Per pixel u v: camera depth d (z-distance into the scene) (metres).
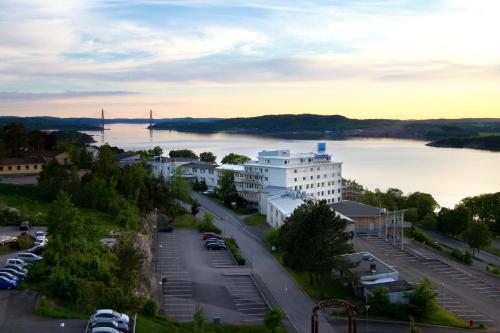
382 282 87.62
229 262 101.88
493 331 77.56
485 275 105.69
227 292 85.38
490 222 176.00
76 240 77.94
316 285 91.69
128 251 76.50
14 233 94.06
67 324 56.53
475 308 86.62
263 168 171.50
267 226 139.88
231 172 181.50
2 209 103.19
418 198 188.50
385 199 183.62
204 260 102.69
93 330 52.84
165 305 78.12
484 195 185.62
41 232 91.12
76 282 64.19
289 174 165.12
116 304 65.25
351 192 197.62
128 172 130.38
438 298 90.69
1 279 64.88
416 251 119.56
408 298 81.81
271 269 98.81
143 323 62.56
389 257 113.88
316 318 64.94
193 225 133.62
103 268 71.75
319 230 85.50
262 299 83.25
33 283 67.06
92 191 115.38
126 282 73.56
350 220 121.50
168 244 114.06
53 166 121.69
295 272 97.56
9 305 60.19
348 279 89.19
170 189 144.25
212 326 70.38
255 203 171.50
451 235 165.38
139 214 120.94
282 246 99.62
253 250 112.44
